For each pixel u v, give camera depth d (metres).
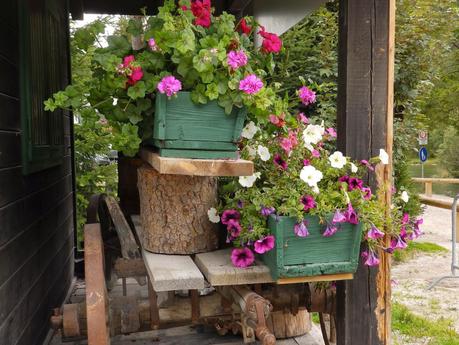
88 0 4.66
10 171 2.08
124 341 2.77
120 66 1.63
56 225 3.31
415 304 4.15
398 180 5.86
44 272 2.82
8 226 2.02
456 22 6.66
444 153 17.91
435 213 9.57
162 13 1.60
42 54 2.86
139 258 1.96
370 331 2.01
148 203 1.87
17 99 2.26
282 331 2.76
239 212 1.71
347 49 1.96
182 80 1.63
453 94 17.03
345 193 1.67
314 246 1.66
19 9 2.30
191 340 2.79
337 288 2.04
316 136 1.89
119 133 1.80
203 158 1.61
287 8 3.22
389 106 1.98
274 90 1.99
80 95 1.78
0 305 1.87
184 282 1.57
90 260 1.67
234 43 1.63
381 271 1.99
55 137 3.27
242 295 1.64
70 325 1.74
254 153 1.84
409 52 5.74
